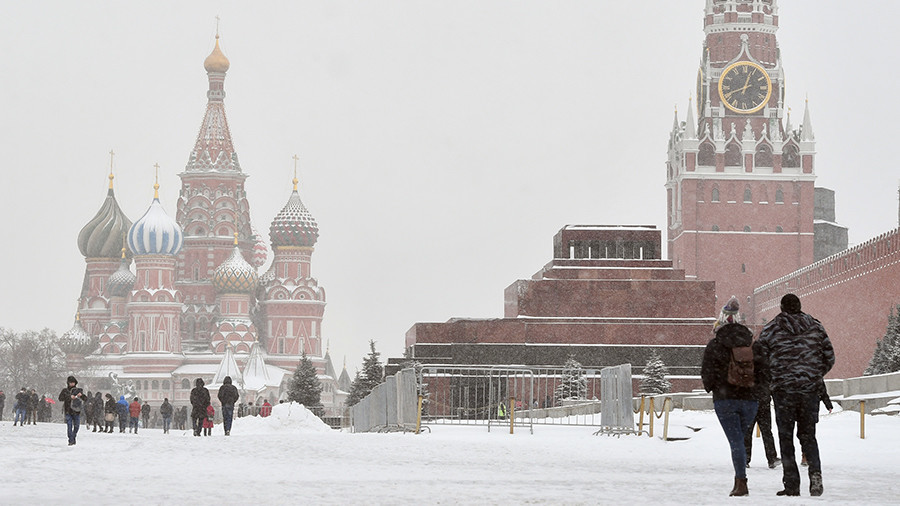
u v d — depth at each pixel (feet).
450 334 414.00
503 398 211.41
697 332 415.64
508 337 412.77
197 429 192.54
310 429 223.51
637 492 63.21
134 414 250.37
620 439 130.21
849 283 489.26
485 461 99.66
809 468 60.75
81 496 60.85
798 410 61.31
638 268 423.23
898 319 366.63
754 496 60.59
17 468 88.79
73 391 142.61
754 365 61.62
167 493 62.95
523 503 55.88
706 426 136.56
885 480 71.61
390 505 54.95
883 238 448.24
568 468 89.66
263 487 67.46
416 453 109.81
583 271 421.18
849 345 486.38
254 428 222.48
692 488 66.69
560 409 237.25
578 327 415.03
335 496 60.44
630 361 411.75
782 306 63.72
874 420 138.82
